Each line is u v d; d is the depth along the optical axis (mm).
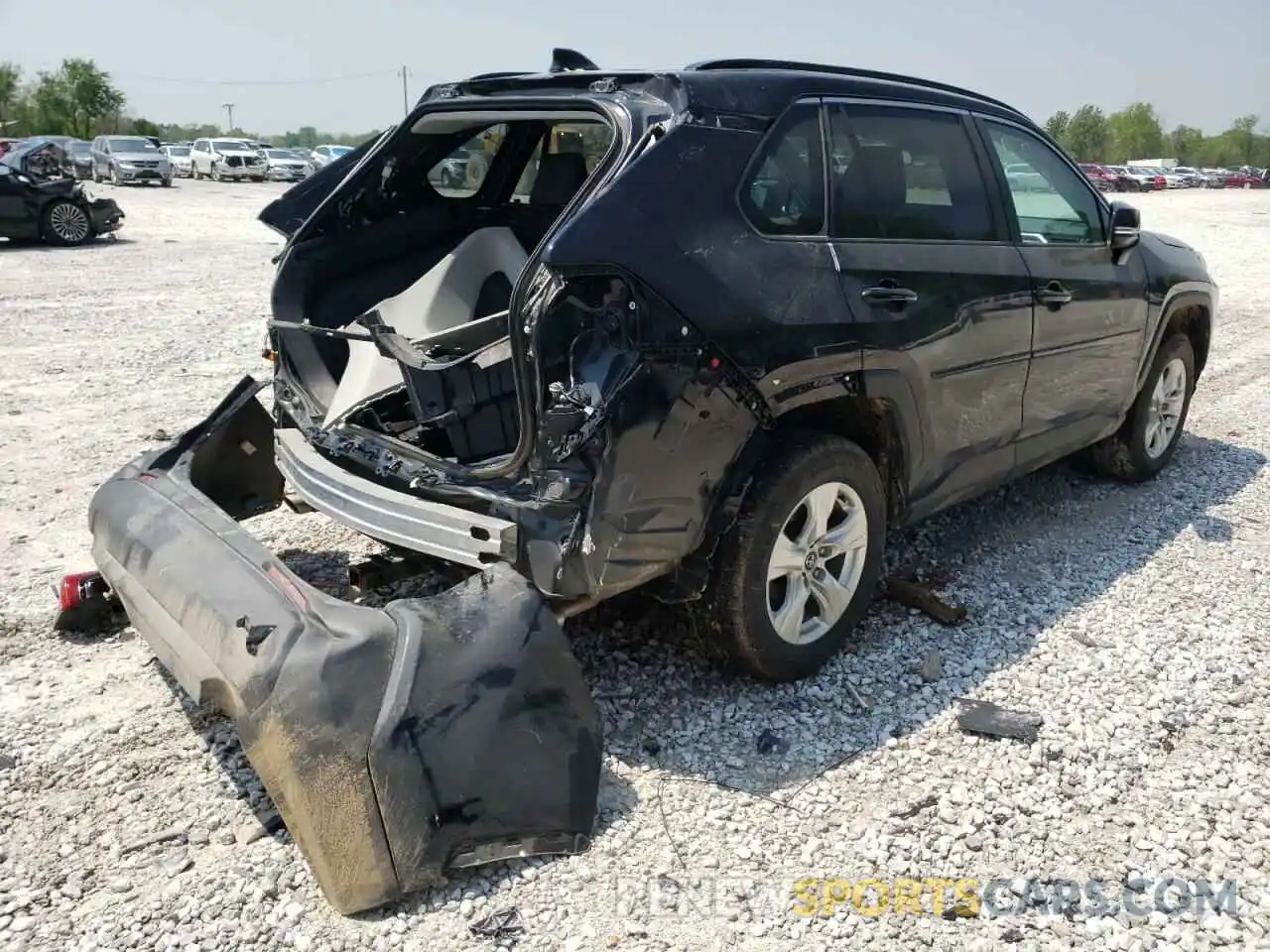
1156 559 4906
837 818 3049
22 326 10195
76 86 76938
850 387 3547
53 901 2660
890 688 3738
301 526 5109
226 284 13641
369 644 2646
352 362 3939
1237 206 35812
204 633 2842
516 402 3490
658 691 3672
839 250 3533
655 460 3010
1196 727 3539
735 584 3375
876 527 3816
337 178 4449
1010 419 4445
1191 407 7785
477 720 2682
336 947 2525
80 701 3582
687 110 3232
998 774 3262
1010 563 4848
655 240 2982
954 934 2635
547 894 2709
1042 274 4434
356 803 2537
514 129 4652
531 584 2953
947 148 4152
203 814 3012
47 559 4723
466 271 4105
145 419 6945
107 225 18234
